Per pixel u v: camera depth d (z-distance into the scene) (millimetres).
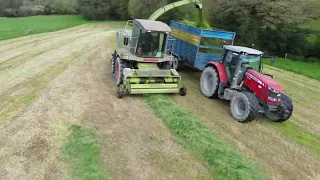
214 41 12031
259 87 8672
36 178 5484
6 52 16938
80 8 54219
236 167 6188
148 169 6055
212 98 10773
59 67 13312
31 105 8617
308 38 28297
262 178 6066
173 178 5852
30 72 12234
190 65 12672
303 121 9703
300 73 18203
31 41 21922
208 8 28016
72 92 9984
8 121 7520
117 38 12695
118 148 6711
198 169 6191
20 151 6266
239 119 8797
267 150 7383
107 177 5645
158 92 10047
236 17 28047
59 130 7254
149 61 10469
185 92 10648
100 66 14016
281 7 24625
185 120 8133
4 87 10133
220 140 7457
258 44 28078
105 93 10133
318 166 6895
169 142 7172
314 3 25234
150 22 10398
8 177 5469
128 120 8180
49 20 50281
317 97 12805
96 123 7812
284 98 9008
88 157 6152
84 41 22656
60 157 6152
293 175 6418
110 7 53250
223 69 9961
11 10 55750
